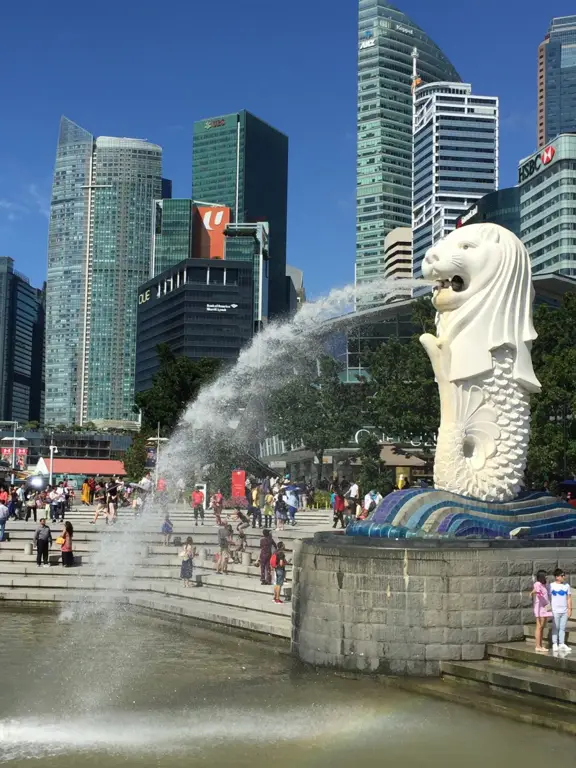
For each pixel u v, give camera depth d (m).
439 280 20.44
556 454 37.19
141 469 58.94
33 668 18.22
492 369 19.97
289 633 20.62
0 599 26.86
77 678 17.28
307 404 49.91
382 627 16.95
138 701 15.55
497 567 16.97
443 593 16.73
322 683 16.56
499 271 20.11
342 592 17.42
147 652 19.83
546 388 36.78
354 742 13.09
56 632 22.31
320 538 19.47
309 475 67.44
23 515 40.00
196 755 12.62
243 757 12.52
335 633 17.47
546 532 19.44
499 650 16.41
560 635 15.63
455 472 19.72
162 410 59.75
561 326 41.25
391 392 41.81
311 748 12.90
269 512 36.78
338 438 49.56
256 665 18.36
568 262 136.25
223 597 24.84
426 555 16.88
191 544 27.23
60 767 12.11
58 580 27.89
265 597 24.61
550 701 14.42
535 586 16.06
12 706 15.26
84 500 48.78
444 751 12.64
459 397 19.95
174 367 60.50
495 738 13.14
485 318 19.97
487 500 19.80
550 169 140.62
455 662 16.50
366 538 18.20
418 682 16.30
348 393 49.53
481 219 157.50
